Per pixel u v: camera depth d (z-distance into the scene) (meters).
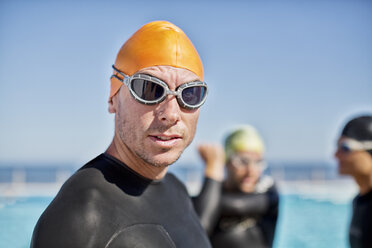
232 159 3.88
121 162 1.35
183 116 1.26
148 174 1.41
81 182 1.23
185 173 19.31
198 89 1.30
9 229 11.25
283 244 10.36
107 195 1.23
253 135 3.96
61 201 1.15
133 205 1.28
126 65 1.30
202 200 2.40
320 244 10.30
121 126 1.29
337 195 18.05
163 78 1.23
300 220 13.42
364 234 3.06
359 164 3.13
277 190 4.15
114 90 1.34
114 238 1.15
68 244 1.07
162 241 1.27
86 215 1.13
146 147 1.24
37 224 1.12
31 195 16.22
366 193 3.17
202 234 1.56
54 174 20.27
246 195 3.86
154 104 1.21
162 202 1.42
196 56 1.36
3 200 15.41
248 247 3.72
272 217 4.05
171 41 1.29
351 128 3.23
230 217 3.75
